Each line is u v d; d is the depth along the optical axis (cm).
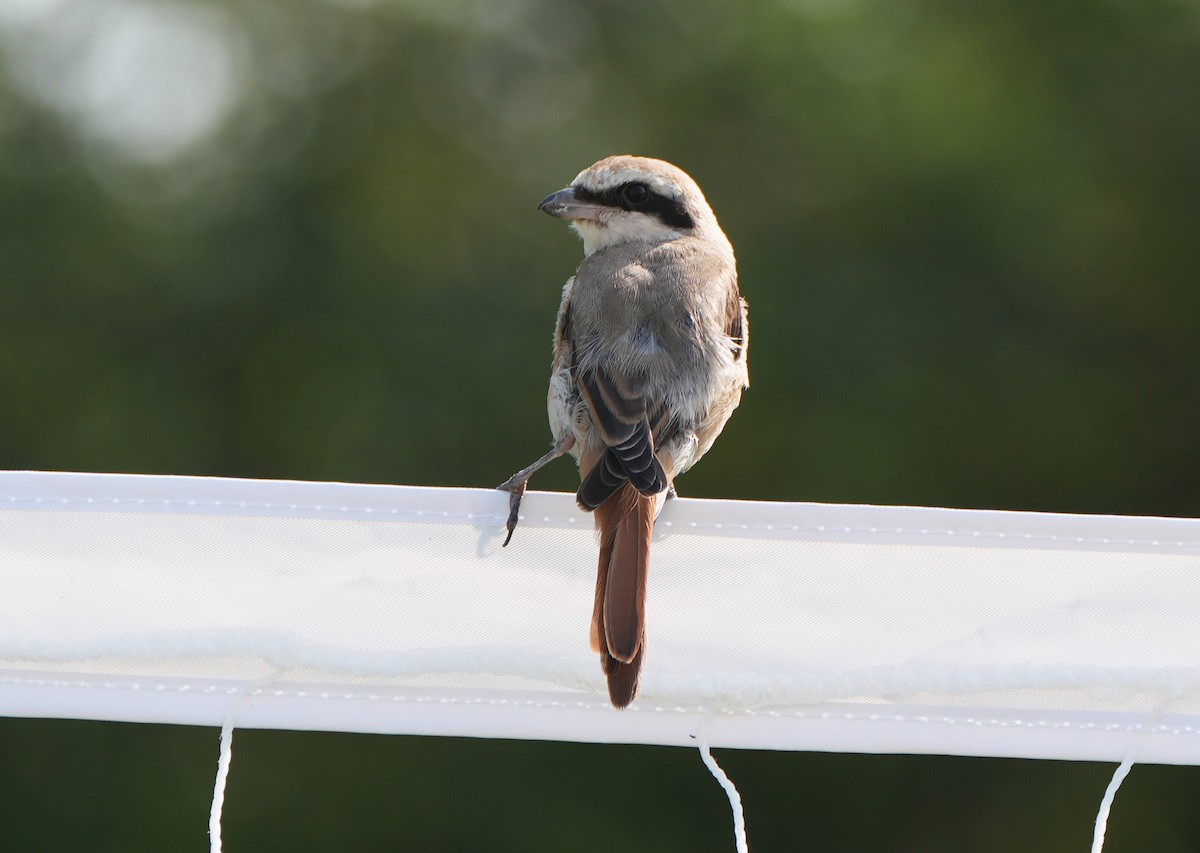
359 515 440
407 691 441
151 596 433
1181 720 435
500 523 445
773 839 1327
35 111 1634
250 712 438
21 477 433
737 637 441
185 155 1666
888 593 439
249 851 1328
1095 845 434
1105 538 435
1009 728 437
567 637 442
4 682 435
